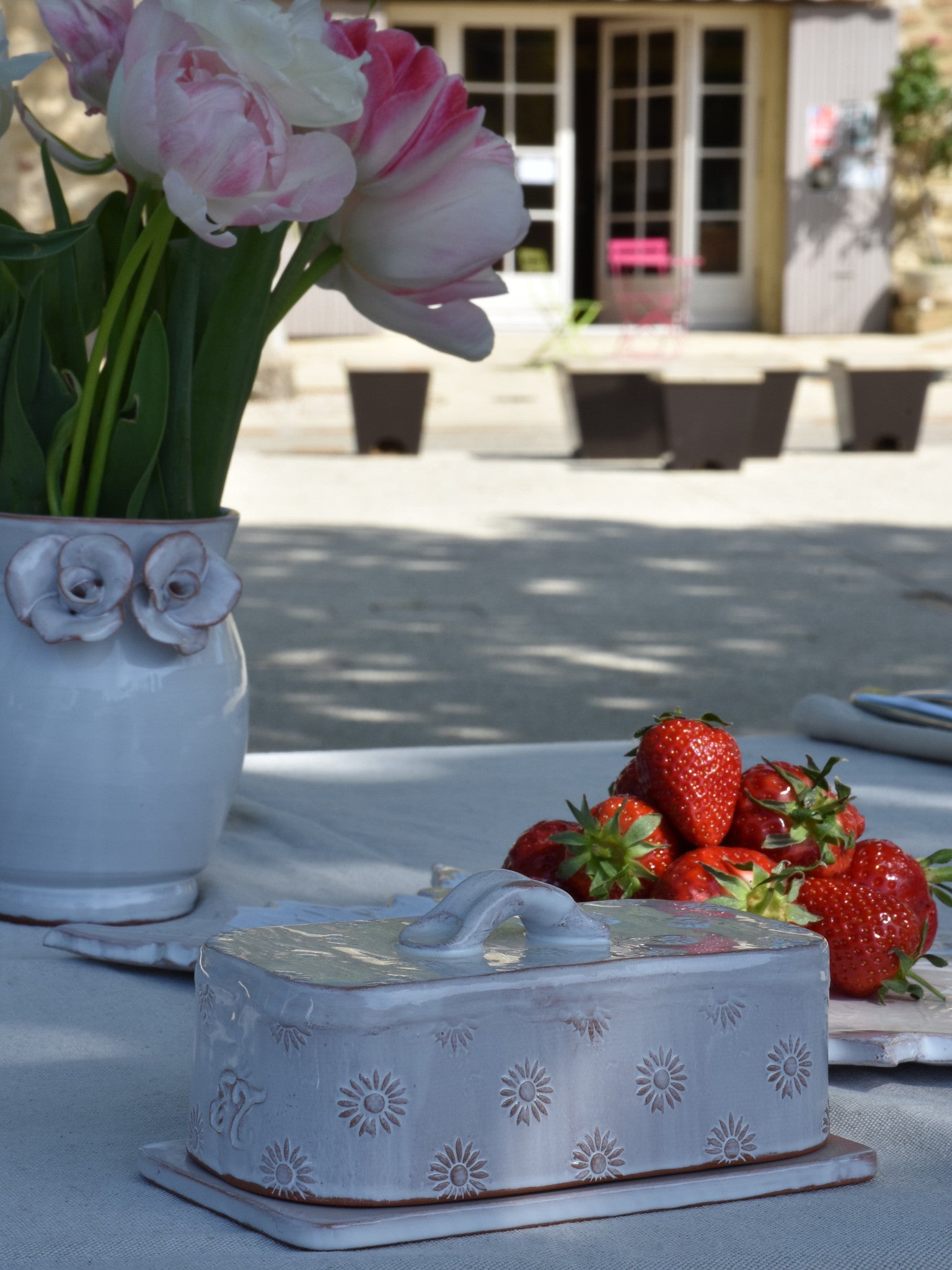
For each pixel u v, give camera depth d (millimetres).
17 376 1250
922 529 6883
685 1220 750
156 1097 925
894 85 13094
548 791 1732
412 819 1590
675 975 763
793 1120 797
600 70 13297
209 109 1016
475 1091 728
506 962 742
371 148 1110
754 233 13484
